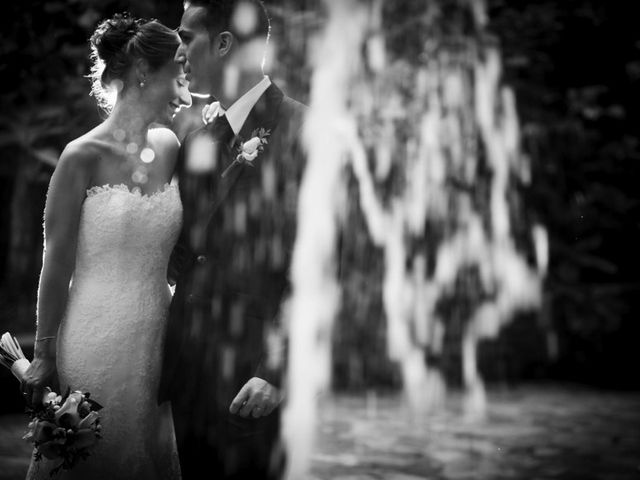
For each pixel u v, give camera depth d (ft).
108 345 8.86
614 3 28.32
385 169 24.04
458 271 25.23
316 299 21.99
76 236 8.80
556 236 27.12
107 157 8.87
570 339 25.85
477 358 24.73
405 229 24.62
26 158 21.97
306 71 23.03
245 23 8.68
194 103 15.33
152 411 9.14
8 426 17.07
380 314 24.00
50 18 20.06
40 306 8.61
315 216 8.77
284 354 8.38
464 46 24.44
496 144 25.52
